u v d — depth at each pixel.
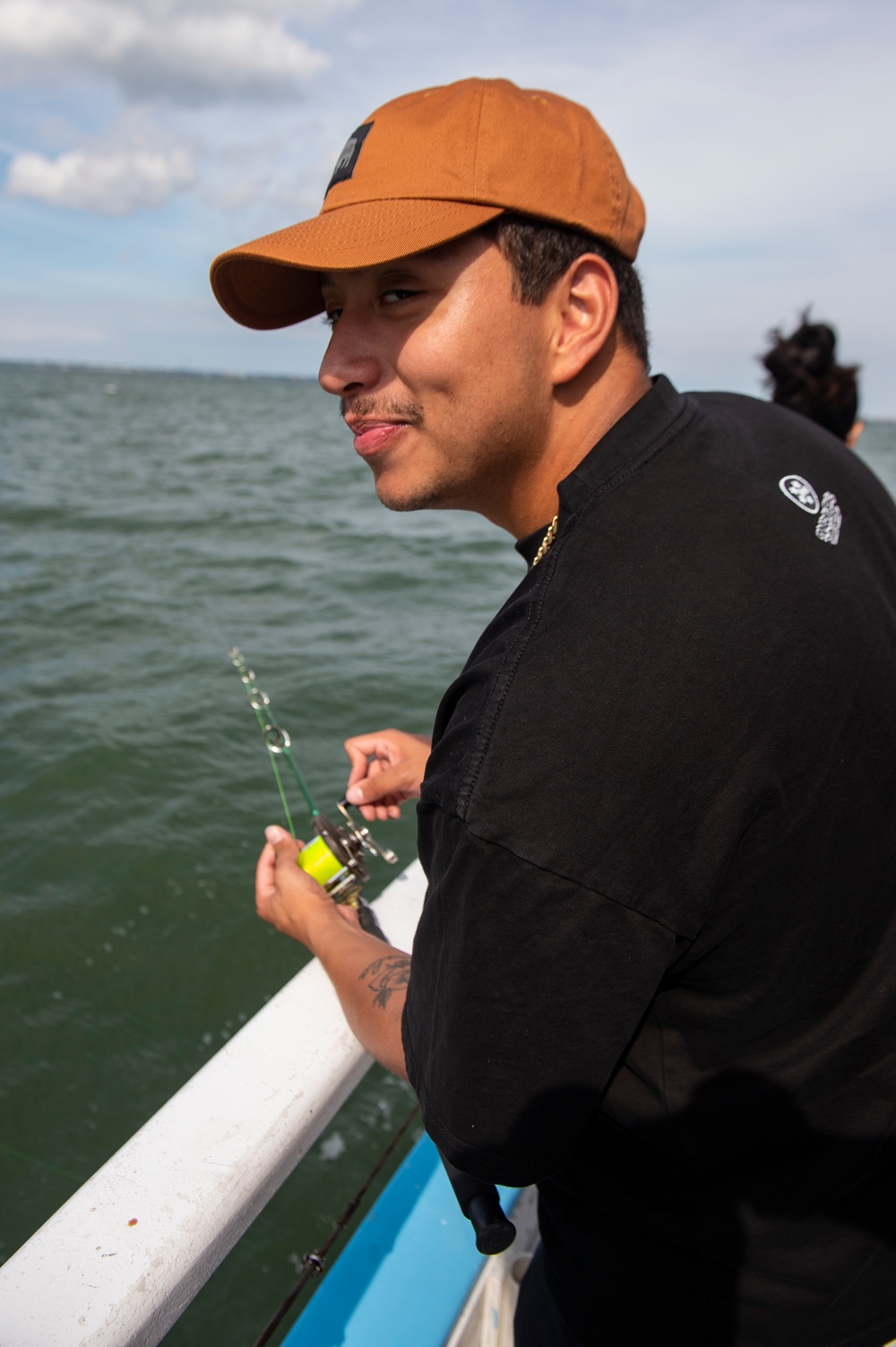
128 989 3.90
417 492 0.95
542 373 0.89
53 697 6.39
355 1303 1.41
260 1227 2.99
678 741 0.72
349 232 0.83
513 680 0.76
